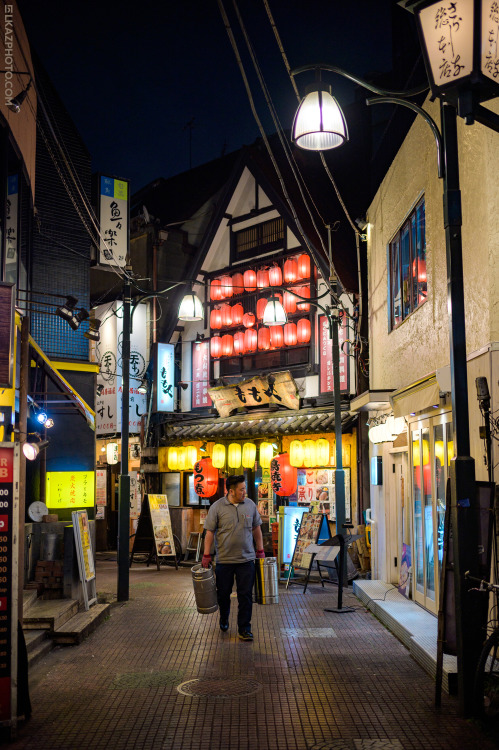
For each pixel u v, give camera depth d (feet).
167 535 60.80
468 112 18.11
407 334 39.37
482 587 19.42
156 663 26.48
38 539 35.63
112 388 79.00
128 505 43.52
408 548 38.40
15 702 18.66
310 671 24.97
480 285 25.67
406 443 39.37
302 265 61.41
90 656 27.71
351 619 35.27
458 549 20.25
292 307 61.87
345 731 18.83
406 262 40.70
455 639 21.01
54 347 61.00
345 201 69.72
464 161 27.76
